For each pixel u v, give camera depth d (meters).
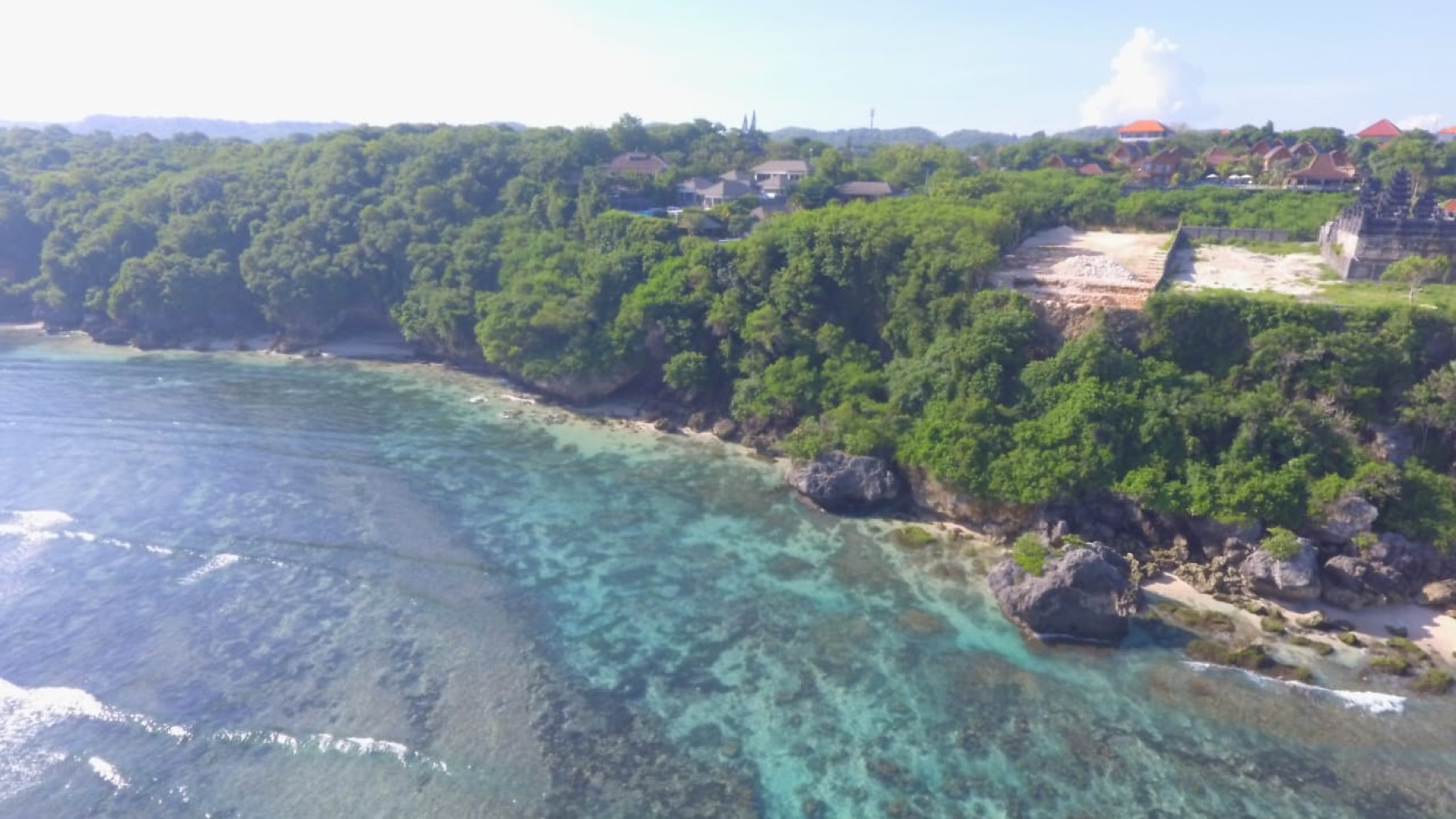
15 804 40.88
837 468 71.81
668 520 69.94
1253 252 94.69
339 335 127.12
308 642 53.28
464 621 55.72
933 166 142.12
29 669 50.34
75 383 105.31
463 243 118.88
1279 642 52.44
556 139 152.12
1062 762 43.44
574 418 94.19
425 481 77.06
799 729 46.03
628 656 52.28
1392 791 41.22
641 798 41.34
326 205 129.38
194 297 125.50
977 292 79.44
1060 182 120.56
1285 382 66.38
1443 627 53.59
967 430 69.12
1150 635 53.47
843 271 88.62
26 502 71.44
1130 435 66.19
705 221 112.00
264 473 78.19
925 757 43.94
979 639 53.66
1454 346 64.12
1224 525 60.03
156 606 56.94
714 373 93.50
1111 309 72.69
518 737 45.31
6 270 143.12
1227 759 43.47
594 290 102.00
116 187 148.00
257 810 40.53
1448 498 58.75
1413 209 82.12
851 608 57.16
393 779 42.34
